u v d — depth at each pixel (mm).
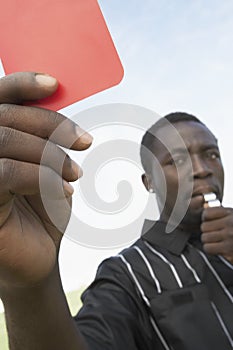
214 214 1257
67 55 526
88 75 518
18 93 517
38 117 505
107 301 1061
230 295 1190
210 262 1251
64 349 729
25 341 705
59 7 538
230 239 1243
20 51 537
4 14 545
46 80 508
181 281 1182
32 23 540
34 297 675
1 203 526
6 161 503
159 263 1220
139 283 1159
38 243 612
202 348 1084
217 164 1349
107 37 523
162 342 1100
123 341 953
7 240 570
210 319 1131
